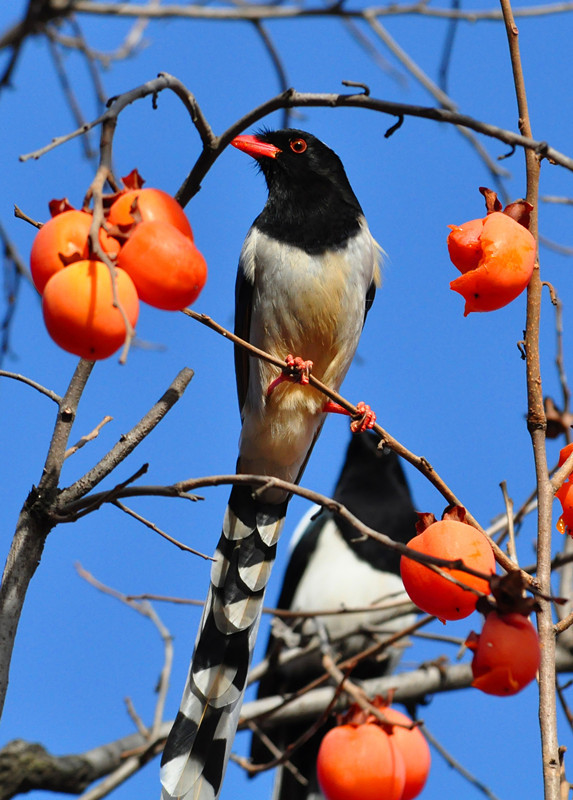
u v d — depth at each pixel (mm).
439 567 4895
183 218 4699
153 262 4367
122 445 5895
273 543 9016
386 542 4871
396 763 6145
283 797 11906
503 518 9602
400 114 5574
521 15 7746
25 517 5672
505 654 4504
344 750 6152
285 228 9586
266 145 9836
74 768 10742
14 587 5516
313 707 11422
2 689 5277
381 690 11500
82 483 5797
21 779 10539
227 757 7465
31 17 4332
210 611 8422
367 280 9766
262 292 9547
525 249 5434
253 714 11211
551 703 5113
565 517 5574
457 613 5062
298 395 9562
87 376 6035
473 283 5406
